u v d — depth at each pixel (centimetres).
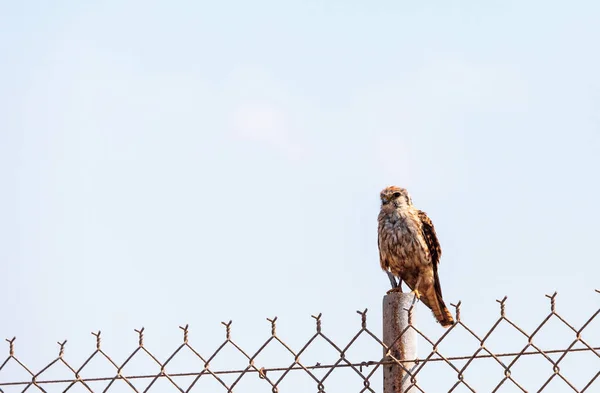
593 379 778
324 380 865
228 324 895
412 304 894
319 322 874
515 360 802
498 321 809
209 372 895
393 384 860
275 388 874
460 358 820
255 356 883
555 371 789
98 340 941
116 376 923
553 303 793
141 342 919
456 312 827
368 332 866
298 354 874
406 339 877
